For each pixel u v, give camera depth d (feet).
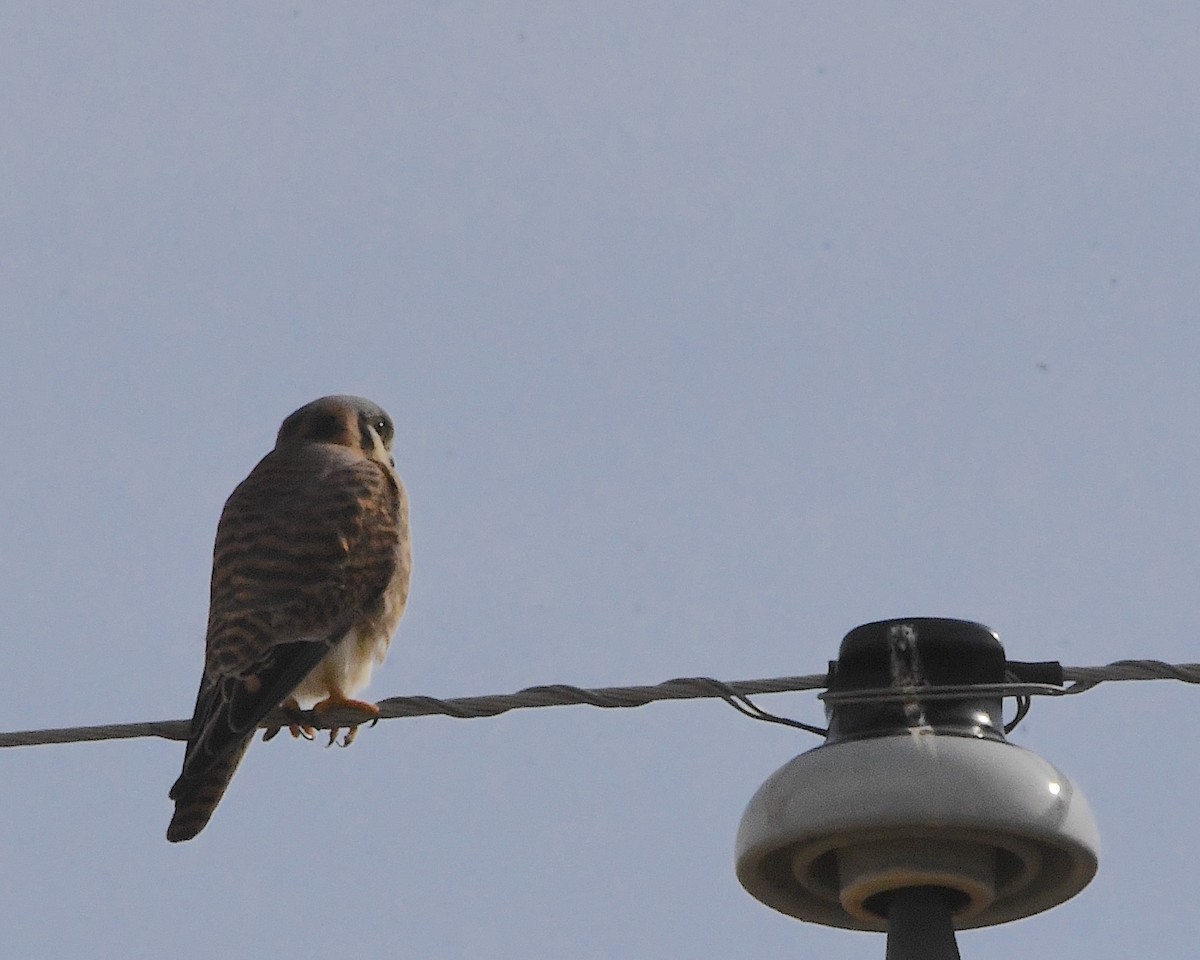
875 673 25.41
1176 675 28.45
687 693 28.81
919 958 24.14
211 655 37.50
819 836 24.07
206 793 33.73
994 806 23.50
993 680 25.49
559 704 29.04
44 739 30.14
